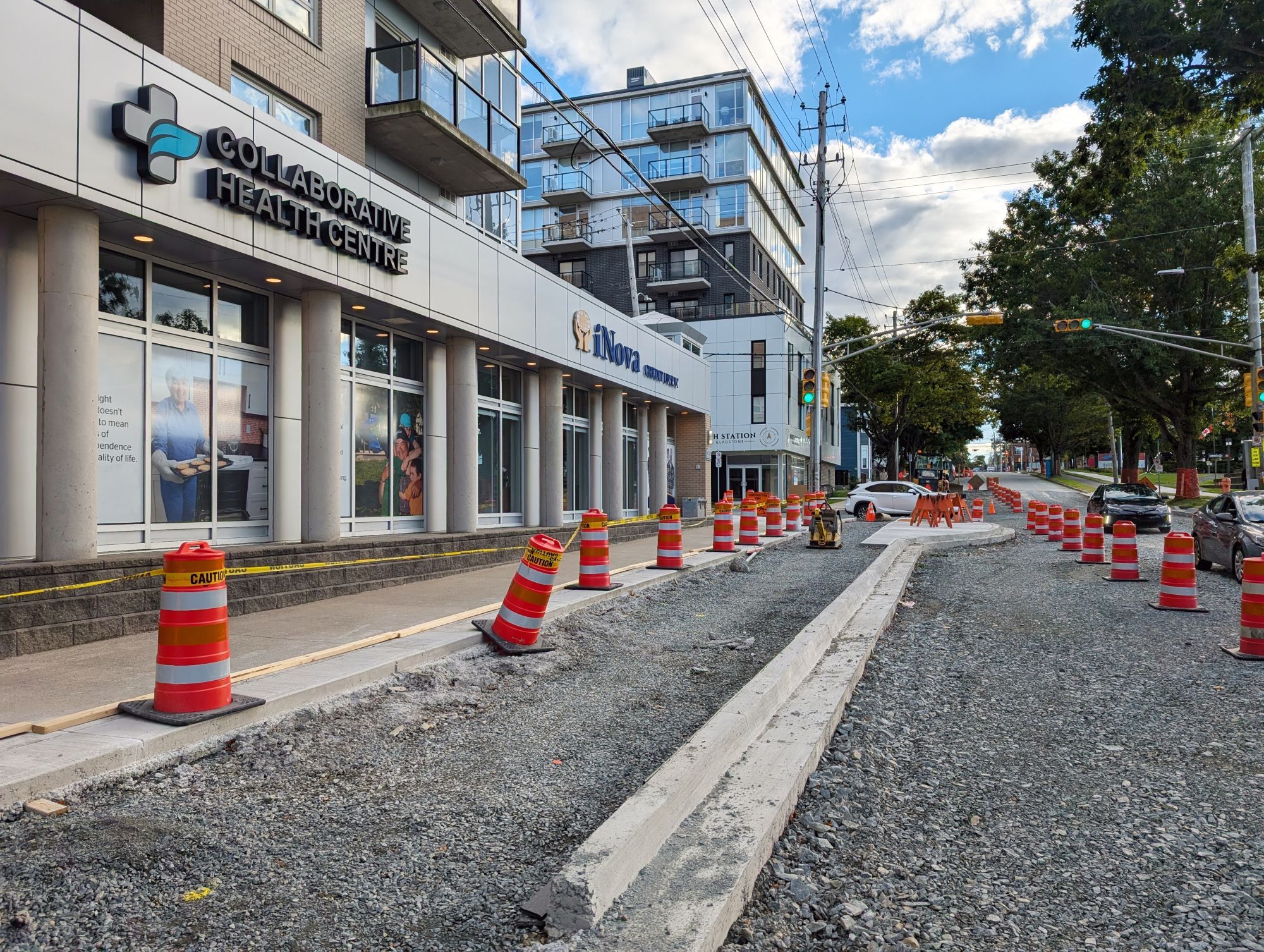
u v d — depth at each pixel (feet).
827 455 190.19
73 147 25.34
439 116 45.88
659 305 175.42
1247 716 19.94
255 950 9.62
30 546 27.58
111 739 15.15
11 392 27.04
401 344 48.19
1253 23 44.01
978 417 208.13
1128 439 180.75
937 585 42.78
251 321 37.42
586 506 73.97
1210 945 10.28
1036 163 117.29
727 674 23.94
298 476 39.55
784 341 151.74
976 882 12.00
